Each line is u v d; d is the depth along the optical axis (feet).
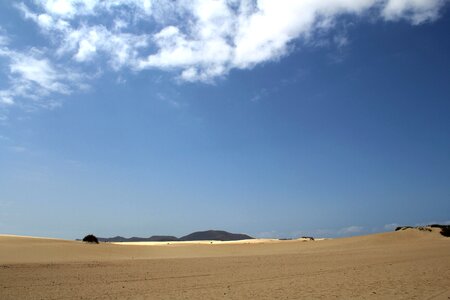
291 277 94.32
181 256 199.72
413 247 229.86
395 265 121.80
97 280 89.20
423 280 83.66
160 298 64.49
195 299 63.36
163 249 250.16
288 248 276.62
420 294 65.26
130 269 115.44
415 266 116.37
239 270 113.39
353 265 125.29
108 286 79.41
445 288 71.72
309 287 76.23
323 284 80.23
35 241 208.95
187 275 100.32
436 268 108.99
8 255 155.74
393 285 76.84
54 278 91.97
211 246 294.05
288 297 64.75
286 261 148.15
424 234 301.22
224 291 71.92
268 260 155.33
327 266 123.65
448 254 168.35
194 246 290.97
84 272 105.50
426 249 207.82
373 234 318.24
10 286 79.15
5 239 205.57
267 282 84.99
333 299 62.34
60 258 156.97
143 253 211.41
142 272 107.24
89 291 72.69
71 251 184.75
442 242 265.34
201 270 113.60
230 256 193.77
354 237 319.88
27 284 81.97
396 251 198.70
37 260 143.23
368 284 78.95
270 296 65.87
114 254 191.93
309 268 117.50
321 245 283.79
